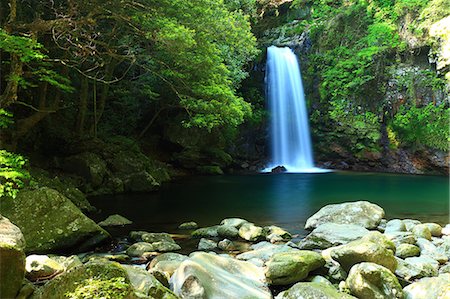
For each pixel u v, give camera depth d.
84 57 11.50
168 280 5.09
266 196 13.53
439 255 6.62
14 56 8.38
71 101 16.53
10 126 12.29
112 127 18.30
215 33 12.40
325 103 23.56
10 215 6.98
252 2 21.94
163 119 20.73
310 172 21.44
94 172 13.61
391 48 21.58
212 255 5.86
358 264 5.29
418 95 20.44
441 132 19.64
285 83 24.73
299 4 27.06
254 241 7.87
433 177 19.03
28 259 5.12
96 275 3.38
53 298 3.31
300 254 5.77
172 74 13.09
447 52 16.08
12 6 8.30
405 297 4.83
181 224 9.26
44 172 12.49
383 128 21.97
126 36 13.41
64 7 11.12
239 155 22.92
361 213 9.01
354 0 23.97
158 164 19.19
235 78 18.19
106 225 9.10
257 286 5.30
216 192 14.38
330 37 24.12
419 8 20.52
